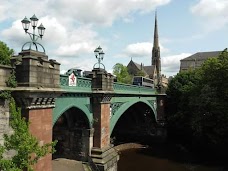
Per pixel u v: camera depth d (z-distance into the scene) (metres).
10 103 14.55
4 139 14.28
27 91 15.44
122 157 45.69
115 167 29.53
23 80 16.02
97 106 27.78
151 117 59.22
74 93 23.33
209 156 46.47
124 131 62.53
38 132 16.95
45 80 17.47
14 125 13.90
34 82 16.30
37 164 16.77
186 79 60.12
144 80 67.25
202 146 51.19
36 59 16.56
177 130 59.28
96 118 27.75
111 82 29.70
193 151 49.84
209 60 48.09
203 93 45.47
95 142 28.08
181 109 55.16
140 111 57.50
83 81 25.39
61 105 21.73
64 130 28.66
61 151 28.58
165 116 60.69
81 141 27.97
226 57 45.78
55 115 20.92
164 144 56.25
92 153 27.72
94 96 27.30
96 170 26.77
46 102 17.67
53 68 18.41
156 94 55.88
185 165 41.47
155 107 57.81
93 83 27.53
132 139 59.72
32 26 17.05
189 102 50.88
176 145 54.81
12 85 15.80
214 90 44.78
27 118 16.00
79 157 27.97
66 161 27.58
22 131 13.48
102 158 27.19
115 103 32.94
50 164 18.33
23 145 13.09
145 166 40.59
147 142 57.78
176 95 59.75
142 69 131.12
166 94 61.25
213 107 43.78
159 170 38.62
